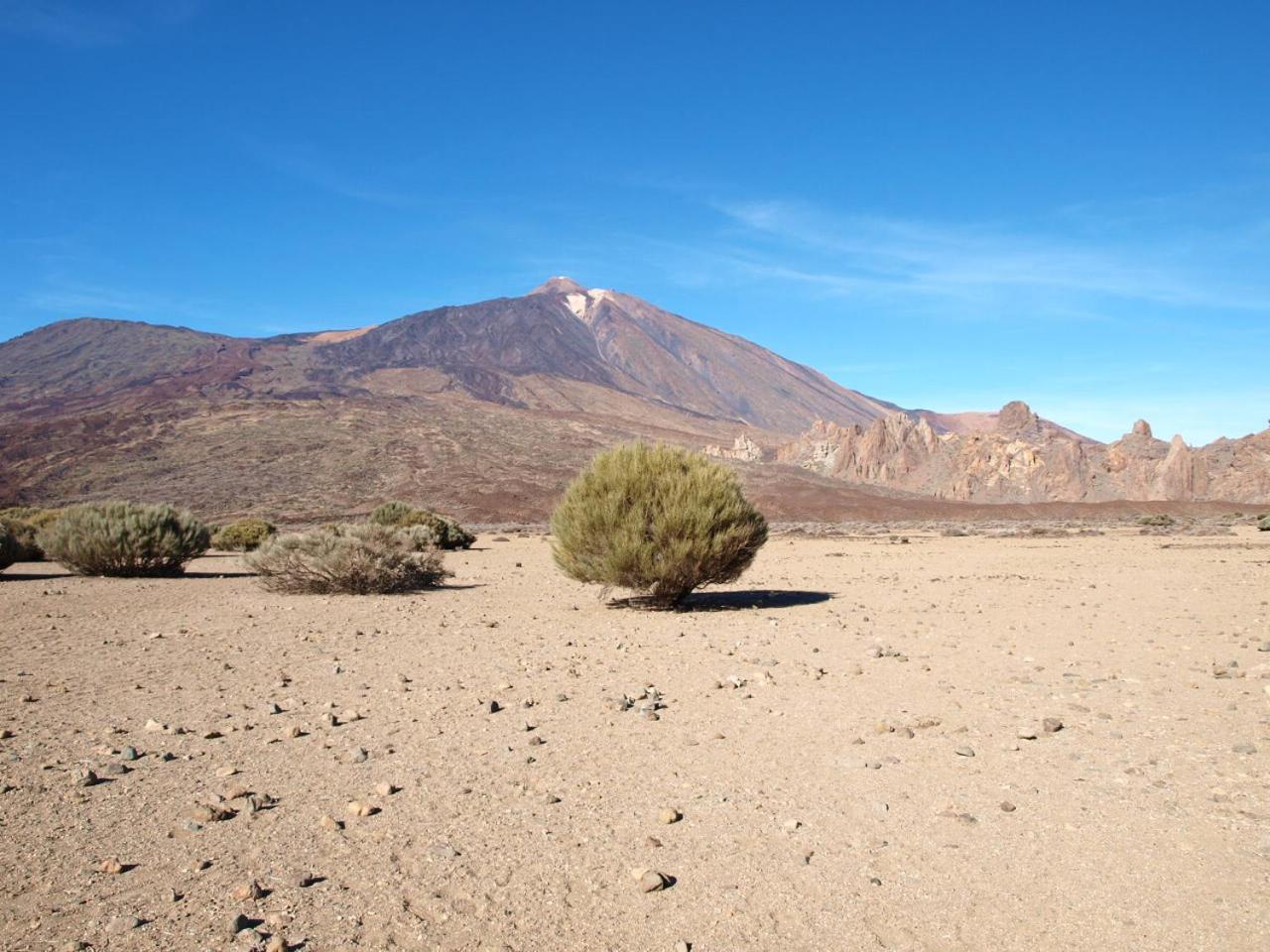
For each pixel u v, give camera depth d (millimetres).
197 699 8781
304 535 22031
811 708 8250
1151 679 9445
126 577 24641
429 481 112812
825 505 107750
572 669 10305
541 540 53188
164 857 4809
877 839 5074
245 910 4188
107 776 6203
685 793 5859
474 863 4754
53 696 8906
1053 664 10469
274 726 7676
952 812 5426
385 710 8281
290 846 4969
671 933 4023
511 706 8430
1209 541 43469
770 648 12047
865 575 25547
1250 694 8531
